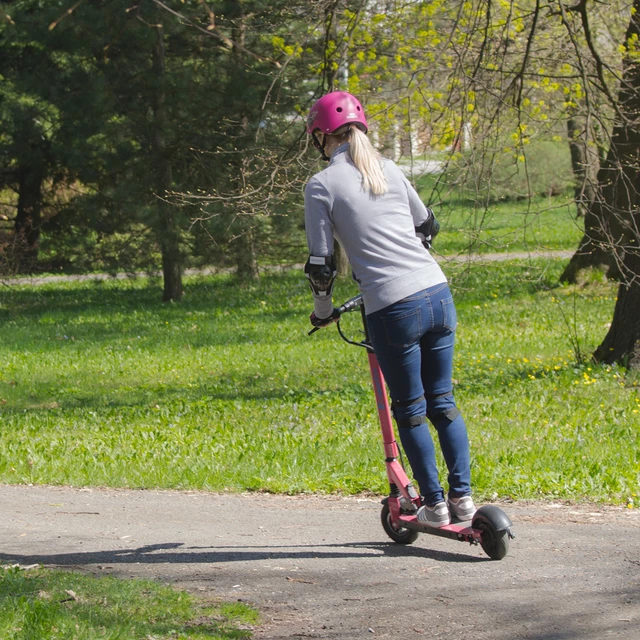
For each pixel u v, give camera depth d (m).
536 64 15.95
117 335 24.72
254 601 5.02
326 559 5.85
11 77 35.66
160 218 29.61
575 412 12.02
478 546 5.99
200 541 6.60
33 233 39.94
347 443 10.48
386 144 14.62
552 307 23.58
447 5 14.49
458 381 15.20
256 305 29.08
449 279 12.83
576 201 13.00
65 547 6.60
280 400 14.70
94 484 9.46
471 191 12.55
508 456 9.15
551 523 6.75
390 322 5.31
